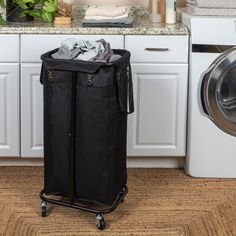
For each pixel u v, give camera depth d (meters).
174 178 2.93
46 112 2.33
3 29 2.80
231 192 2.73
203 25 2.75
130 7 3.39
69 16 3.09
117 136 2.32
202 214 2.47
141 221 2.39
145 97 2.91
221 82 2.79
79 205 2.42
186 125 2.95
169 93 2.90
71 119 2.26
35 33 2.82
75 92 2.23
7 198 2.62
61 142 2.31
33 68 2.87
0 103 2.91
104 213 2.30
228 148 2.89
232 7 2.81
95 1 3.39
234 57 2.74
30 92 2.90
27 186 2.78
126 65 2.31
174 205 2.56
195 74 2.81
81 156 2.29
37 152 2.98
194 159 2.91
